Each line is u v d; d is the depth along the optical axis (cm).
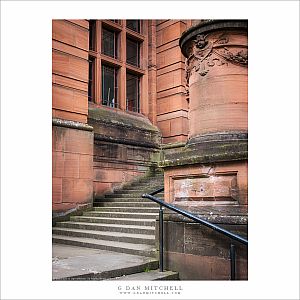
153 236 669
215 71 538
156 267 523
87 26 1101
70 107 1040
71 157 1019
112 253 602
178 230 506
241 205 458
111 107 1286
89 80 1262
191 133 563
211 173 487
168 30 1383
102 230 804
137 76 1414
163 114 1368
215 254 462
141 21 1435
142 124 1321
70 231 813
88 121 1141
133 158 1241
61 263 511
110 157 1170
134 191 1116
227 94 529
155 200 512
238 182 464
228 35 538
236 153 461
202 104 543
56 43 1021
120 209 961
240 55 531
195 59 565
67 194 997
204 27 546
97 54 1266
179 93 1331
